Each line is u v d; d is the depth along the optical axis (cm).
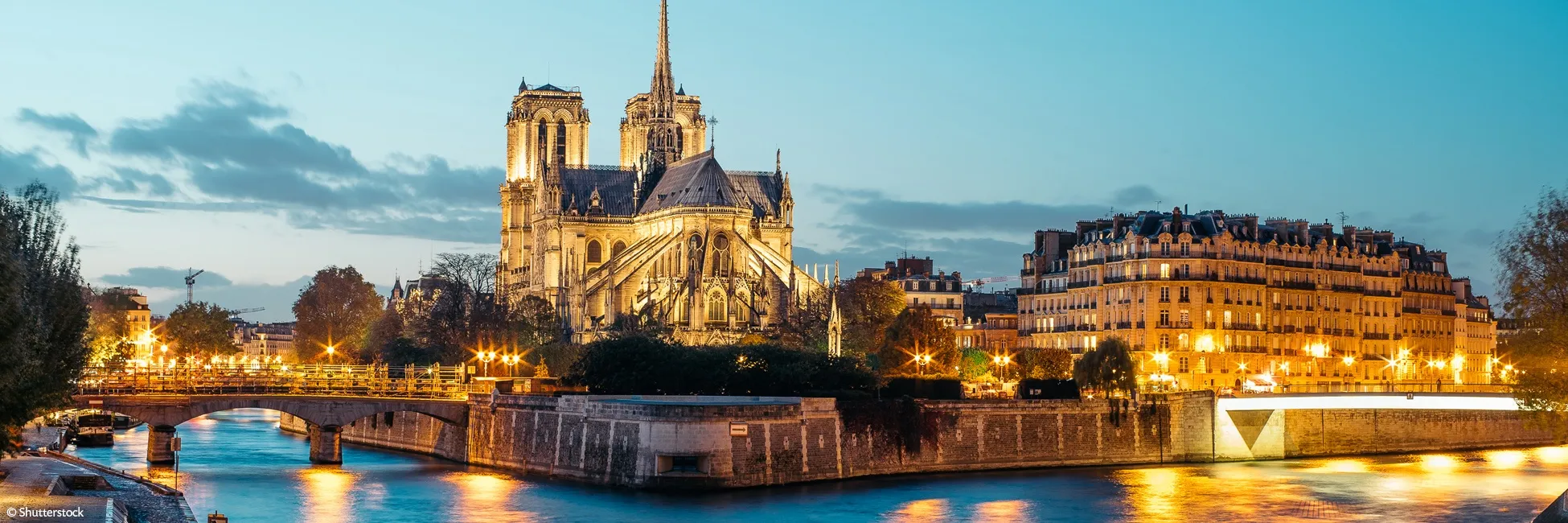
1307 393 19775
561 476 17125
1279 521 14625
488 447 18675
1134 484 17250
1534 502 15938
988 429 18638
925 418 18125
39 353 11450
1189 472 18662
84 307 12962
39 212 12781
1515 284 13700
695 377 19612
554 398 17525
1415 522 14575
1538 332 13575
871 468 17588
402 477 17212
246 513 14450
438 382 19975
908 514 14825
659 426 15962
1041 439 18988
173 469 17612
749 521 14250
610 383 19650
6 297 9719
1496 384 19450
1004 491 16550
